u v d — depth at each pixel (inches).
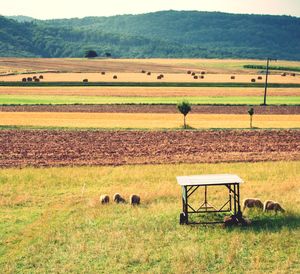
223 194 1425.9
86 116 3031.5
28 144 2207.2
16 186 1555.1
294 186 1502.2
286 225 1162.0
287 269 937.5
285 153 2037.4
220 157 1964.8
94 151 2076.8
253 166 1782.7
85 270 945.5
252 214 1250.0
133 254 1009.5
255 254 1007.6
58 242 1084.5
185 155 2003.0
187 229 1154.0
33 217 1253.1
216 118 2982.3
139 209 1300.4
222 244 1062.4
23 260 995.9
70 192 1489.9
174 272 936.3
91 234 1127.0
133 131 2509.8
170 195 1427.2
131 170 1738.4
